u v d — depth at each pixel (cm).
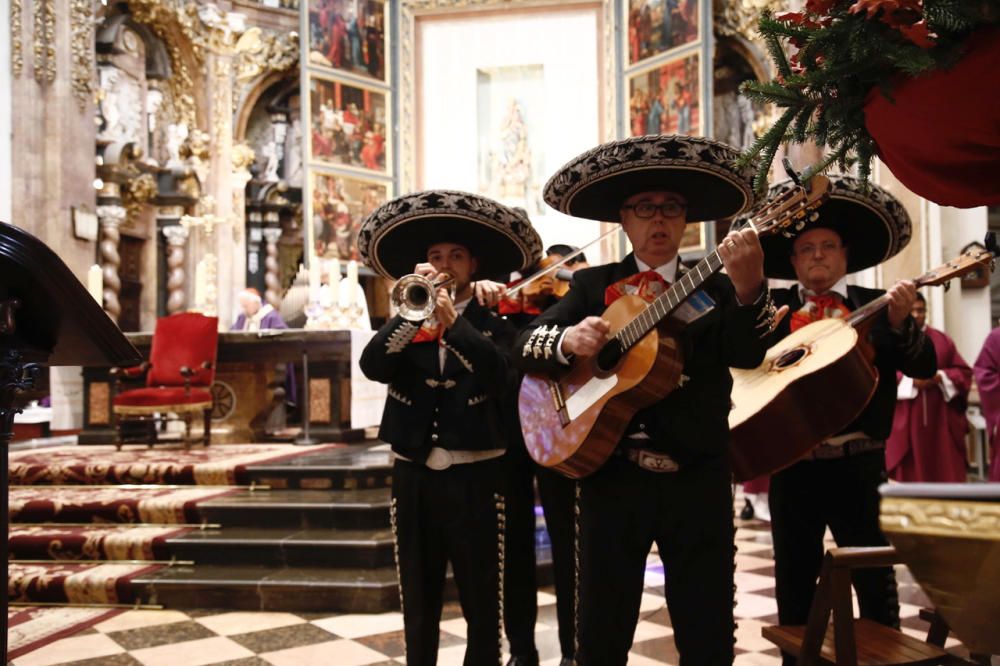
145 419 899
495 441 295
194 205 1658
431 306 281
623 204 258
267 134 1905
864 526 299
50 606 493
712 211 287
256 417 912
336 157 1557
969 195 177
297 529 559
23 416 1121
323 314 912
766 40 193
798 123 195
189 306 1658
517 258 349
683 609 232
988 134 164
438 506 294
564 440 239
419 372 298
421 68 1653
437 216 316
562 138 1605
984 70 157
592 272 266
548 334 249
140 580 489
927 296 846
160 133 1616
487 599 290
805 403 277
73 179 1263
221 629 438
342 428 864
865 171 204
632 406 231
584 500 245
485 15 1638
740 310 220
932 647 242
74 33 1275
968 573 102
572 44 1603
